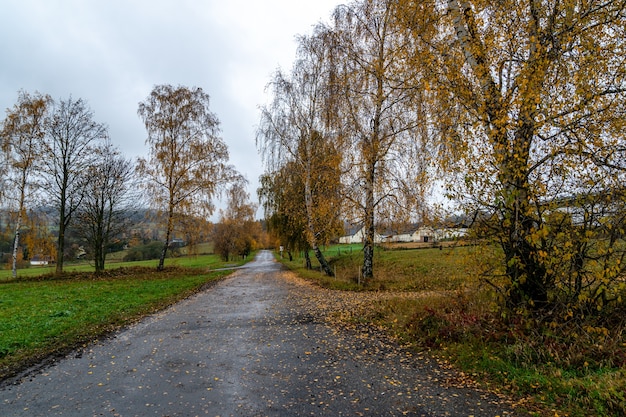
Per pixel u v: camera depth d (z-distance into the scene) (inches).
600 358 231.5
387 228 674.2
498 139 258.8
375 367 263.3
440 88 292.5
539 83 251.1
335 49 690.8
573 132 240.7
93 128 1106.7
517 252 270.2
